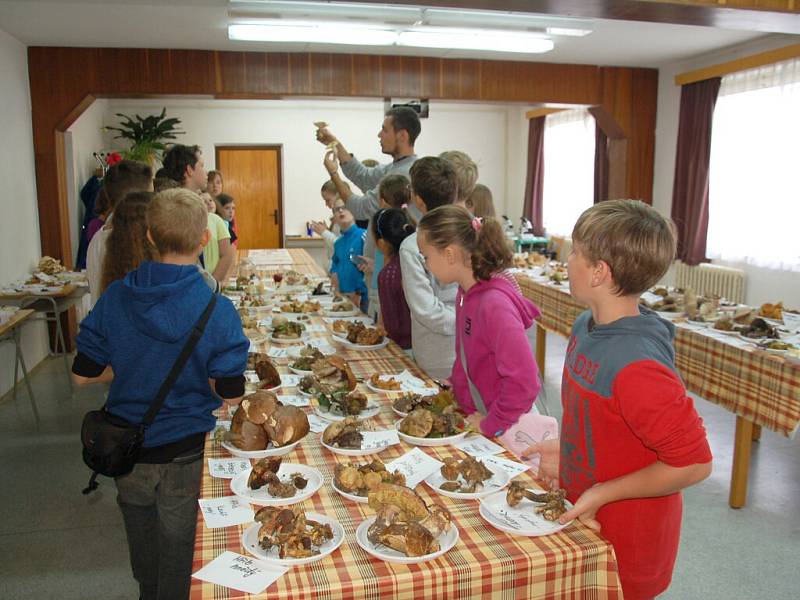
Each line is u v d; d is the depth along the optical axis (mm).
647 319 1129
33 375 4785
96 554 2480
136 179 2408
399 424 1617
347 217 4062
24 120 5023
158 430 1549
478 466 1313
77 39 4918
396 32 4746
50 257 5121
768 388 2609
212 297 1546
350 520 1192
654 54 5629
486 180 9641
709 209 5848
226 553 1081
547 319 4668
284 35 4793
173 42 5059
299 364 2121
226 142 8750
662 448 1058
